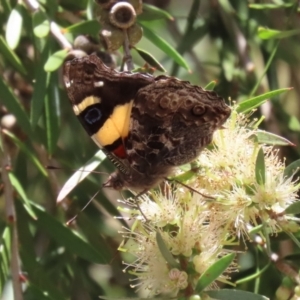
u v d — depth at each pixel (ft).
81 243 1.37
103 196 1.44
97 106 1.30
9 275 1.41
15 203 1.39
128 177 1.31
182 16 1.54
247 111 1.32
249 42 1.50
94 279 1.49
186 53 1.56
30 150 1.43
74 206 1.43
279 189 1.26
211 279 1.23
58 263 1.44
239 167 1.27
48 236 1.45
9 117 1.49
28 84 1.52
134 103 1.31
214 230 1.26
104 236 1.44
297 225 1.26
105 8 1.33
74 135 1.49
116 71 1.31
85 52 1.38
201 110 1.28
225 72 1.49
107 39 1.32
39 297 1.34
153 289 1.26
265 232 1.26
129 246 1.30
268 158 1.27
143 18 1.40
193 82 1.57
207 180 1.27
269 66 1.46
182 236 1.26
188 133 1.29
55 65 1.36
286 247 1.37
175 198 1.28
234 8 1.51
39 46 1.41
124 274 1.48
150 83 1.30
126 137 1.31
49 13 1.42
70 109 1.50
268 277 1.33
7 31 1.38
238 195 1.26
